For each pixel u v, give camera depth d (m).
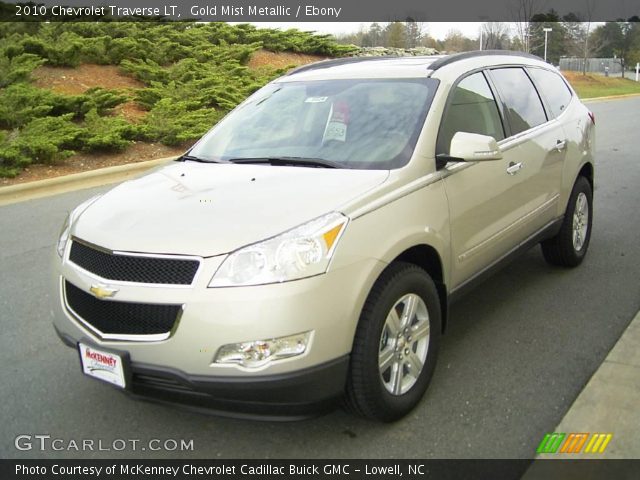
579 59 54.00
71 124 11.39
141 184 3.83
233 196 3.36
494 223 4.27
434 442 3.24
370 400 3.18
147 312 2.96
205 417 3.56
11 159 9.92
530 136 4.79
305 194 3.30
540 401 3.57
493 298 5.08
